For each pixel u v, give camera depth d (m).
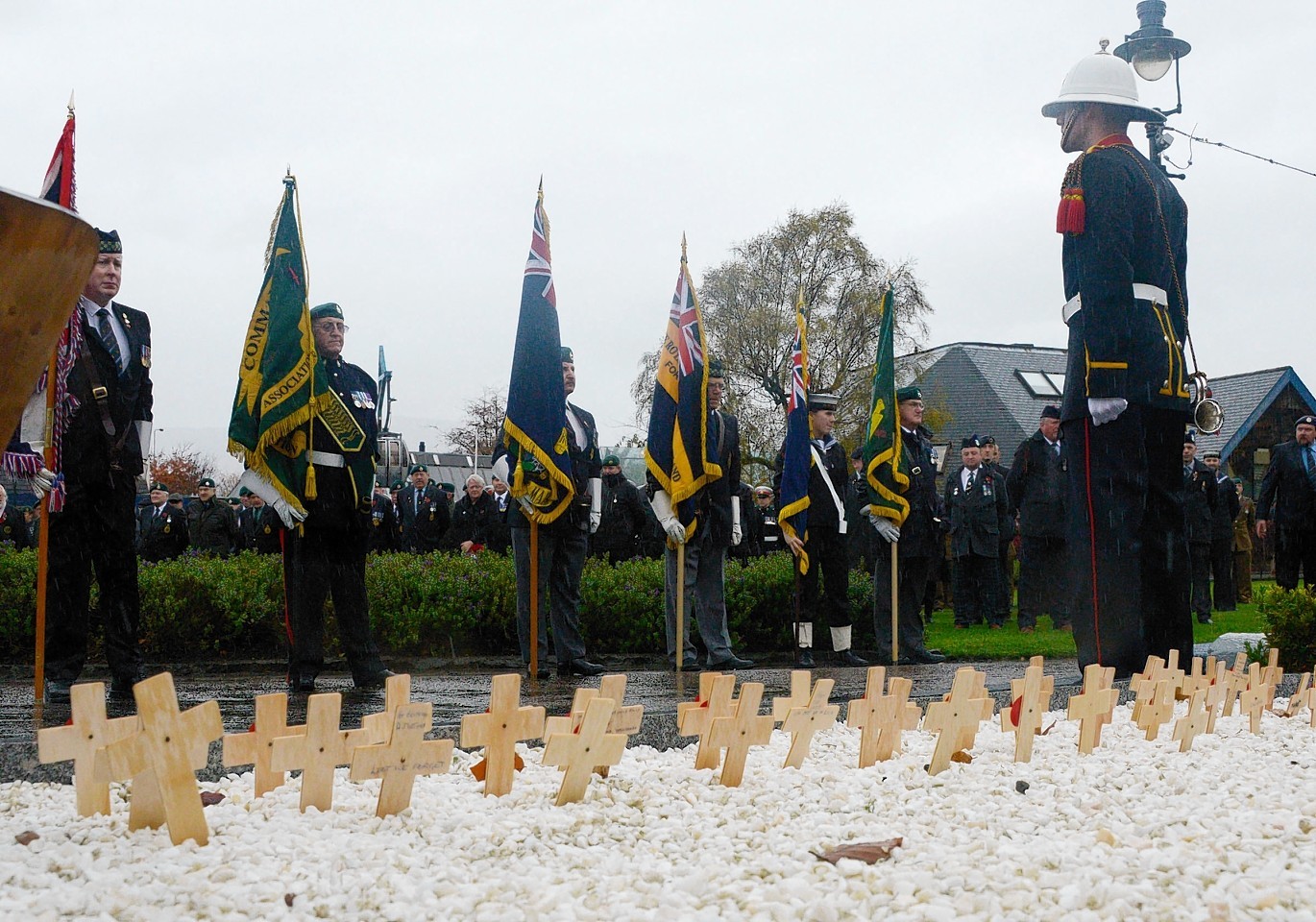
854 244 39.38
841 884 3.12
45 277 2.51
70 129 7.34
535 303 9.38
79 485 6.98
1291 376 38.94
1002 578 16.12
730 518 10.19
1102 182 7.59
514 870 3.28
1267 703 6.37
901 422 11.62
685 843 3.58
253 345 7.43
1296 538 15.01
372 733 3.89
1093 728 5.23
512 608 12.34
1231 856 3.37
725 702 4.47
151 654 11.45
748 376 39.78
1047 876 3.15
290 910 2.90
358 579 7.95
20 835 3.43
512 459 9.41
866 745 4.77
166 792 3.33
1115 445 7.63
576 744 4.01
